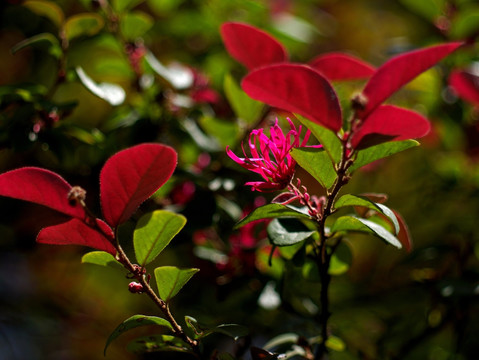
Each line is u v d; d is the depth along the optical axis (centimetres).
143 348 58
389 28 128
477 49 81
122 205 56
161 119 71
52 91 68
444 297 70
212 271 70
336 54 66
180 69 72
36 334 92
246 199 69
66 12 87
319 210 58
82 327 95
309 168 57
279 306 67
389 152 57
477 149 80
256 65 66
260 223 65
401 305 77
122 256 56
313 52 109
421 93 86
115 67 73
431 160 90
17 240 82
